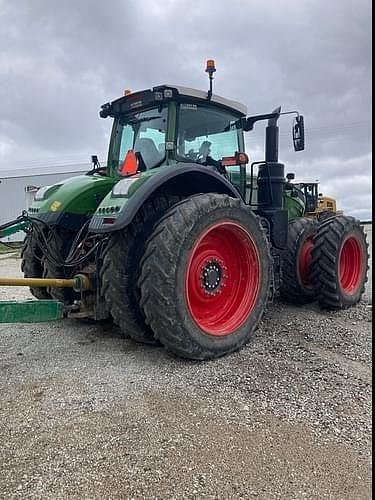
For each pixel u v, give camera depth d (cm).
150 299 312
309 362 327
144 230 341
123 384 287
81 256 380
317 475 195
